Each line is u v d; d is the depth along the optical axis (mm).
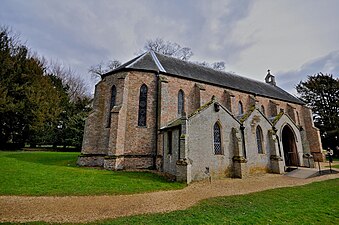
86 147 20375
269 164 19438
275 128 20828
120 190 11031
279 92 37375
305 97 44875
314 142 34344
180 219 6941
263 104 31078
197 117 16031
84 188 10992
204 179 15141
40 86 33000
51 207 8117
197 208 8273
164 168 17719
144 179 14148
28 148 36188
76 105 40531
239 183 14195
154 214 7523
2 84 28734
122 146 18734
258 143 19469
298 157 22547
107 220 6836
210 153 16031
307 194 10859
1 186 10406
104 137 20719
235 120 18156
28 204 8352
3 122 29906
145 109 20734
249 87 31312
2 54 30547
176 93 22594
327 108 41969
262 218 7039
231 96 26266
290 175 18156
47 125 36250
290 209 8125
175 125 16422
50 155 26000
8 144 32812
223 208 8281
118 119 18766
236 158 16922
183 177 13875
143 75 21359
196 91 23984
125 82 20312
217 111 17266
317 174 18234
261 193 11078
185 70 25422
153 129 20328
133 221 6727
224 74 31391
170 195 10531
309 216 7285
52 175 13484
